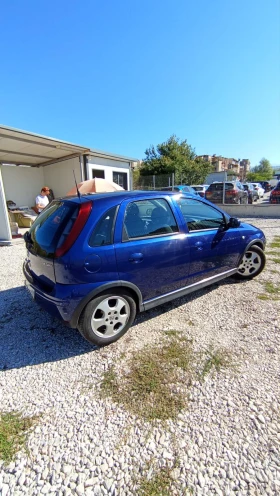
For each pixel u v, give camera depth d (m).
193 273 2.94
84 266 2.10
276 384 1.92
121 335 2.49
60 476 1.36
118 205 2.38
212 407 1.75
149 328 2.70
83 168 9.41
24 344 2.49
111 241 2.26
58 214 2.41
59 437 1.58
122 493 1.28
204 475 1.35
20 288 3.81
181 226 2.79
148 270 2.49
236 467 1.38
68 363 2.22
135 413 1.73
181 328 2.69
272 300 3.22
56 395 1.89
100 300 2.26
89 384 1.99
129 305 2.47
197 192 16.03
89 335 2.27
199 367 2.12
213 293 3.46
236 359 2.20
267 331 2.58
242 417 1.67
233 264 3.47
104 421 1.68
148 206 2.60
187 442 1.52
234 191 12.35
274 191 11.22
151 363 2.19
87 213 2.21
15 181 10.80
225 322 2.77
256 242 3.75
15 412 1.76
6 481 1.34
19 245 6.70
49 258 2.19
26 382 2.02
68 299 2.09
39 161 10.55
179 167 25.91
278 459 1.41
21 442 1.55
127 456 1.46
